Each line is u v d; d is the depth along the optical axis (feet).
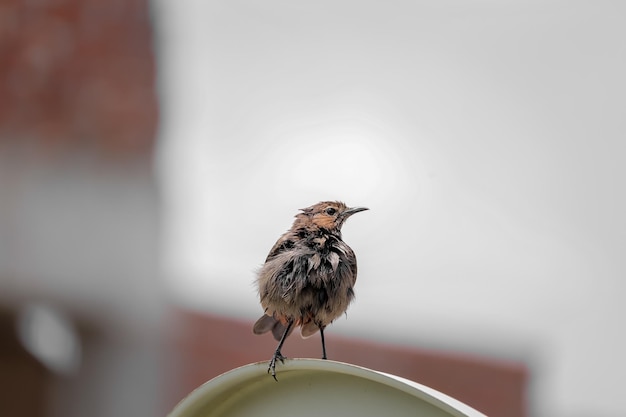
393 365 46.85
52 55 53.31
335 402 16.70
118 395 48.93
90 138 53.93
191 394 17.54
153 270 53.21
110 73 54.54
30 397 48.21
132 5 55.06
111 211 53.47
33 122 52.75
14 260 50.29
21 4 52.54
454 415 14.97
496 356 49.16
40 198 51.98
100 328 49.98
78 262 51.44
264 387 17.54
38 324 49.03
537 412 49.14
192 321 49.52
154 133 56.08
